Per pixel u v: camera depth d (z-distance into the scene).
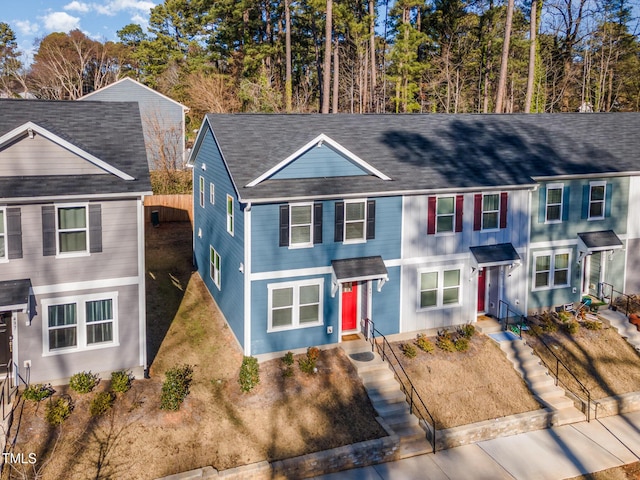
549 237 22.78
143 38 72.94
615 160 24.16
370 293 19.59
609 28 51.41
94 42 71.44
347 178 19.30
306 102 52.88
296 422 15.89
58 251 15.67
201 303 22.81
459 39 50.53
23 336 15.56
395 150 21.78
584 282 24.77
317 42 54.66
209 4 52.84
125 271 16.53
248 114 22.41
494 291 22.12
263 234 17.80
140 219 16.47
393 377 18.03
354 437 15.59
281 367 17.95
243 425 15.66
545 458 15.93
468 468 15.32
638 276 25.17
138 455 14.29
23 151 15.59
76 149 15.84
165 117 41.91
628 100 53.53
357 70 52.44
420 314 20.58
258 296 18.06
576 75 54.06
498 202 21.11
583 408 18.22
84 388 15.80
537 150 24.02
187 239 30.89
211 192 22.86
